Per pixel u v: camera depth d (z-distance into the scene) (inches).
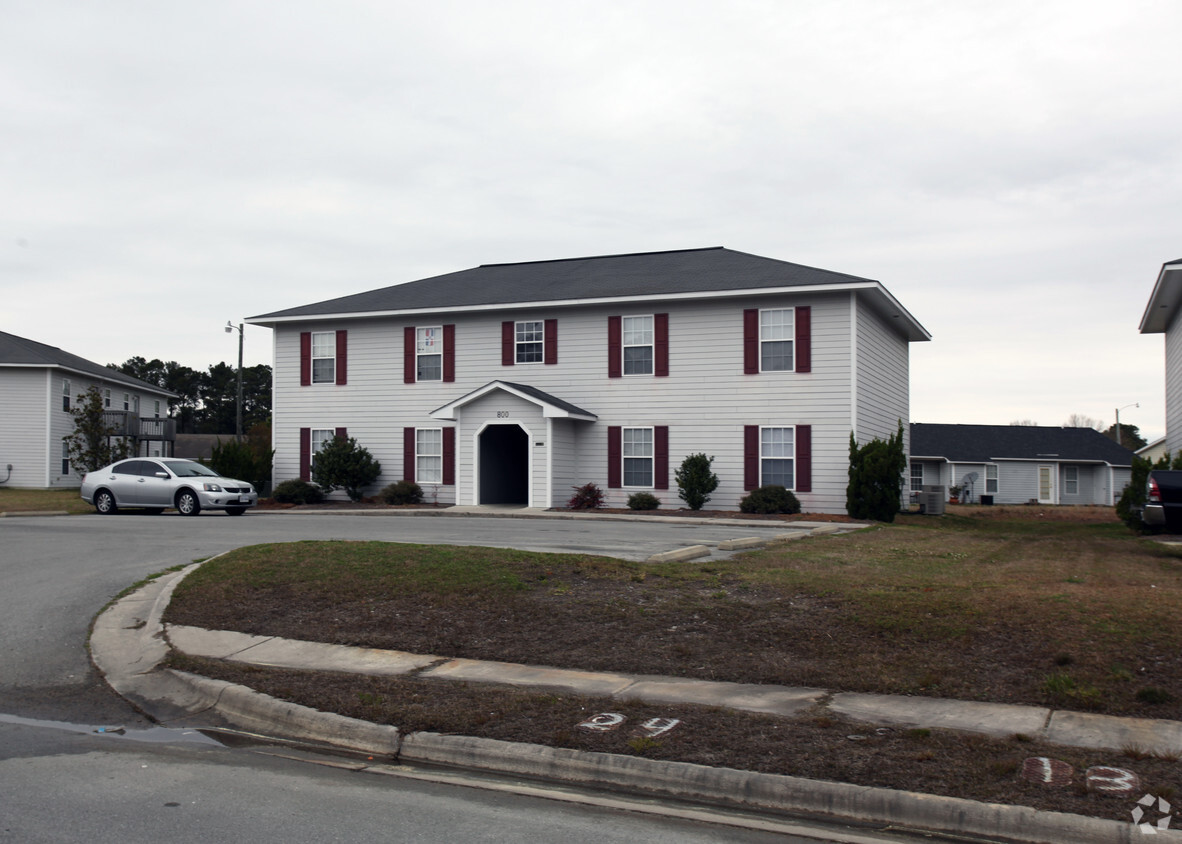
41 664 350.0
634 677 315.0
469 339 1110.4
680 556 522.9
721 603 383.9
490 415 1033.5
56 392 1576.0
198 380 3410.4
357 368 1159.0
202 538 680.4
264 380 3376.0
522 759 246.7
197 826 202.7
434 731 263.4
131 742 269.4
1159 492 658.8
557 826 206.8
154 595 450.9
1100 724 256.7
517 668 328.2
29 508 1064.2
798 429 967.6
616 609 382.3
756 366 987.9
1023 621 332.8
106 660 354.0
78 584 486.0
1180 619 326.3
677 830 205.8
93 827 201.5
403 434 1135.0
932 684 293.3
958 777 221.3
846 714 270.2
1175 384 1083.3
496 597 402.3
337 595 418.6
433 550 500.1
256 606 411.8
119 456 1460.4
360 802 220.7
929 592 386.3
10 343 1612.9
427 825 206.1
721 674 313.4
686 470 987.9
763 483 983.0
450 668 329.4
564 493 1036.5
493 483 1104.8
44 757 253.0
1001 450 1956.2
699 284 1015.6
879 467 899.4
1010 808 202.5
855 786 216.8
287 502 1124.5
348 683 310.8
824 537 679.1
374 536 688.4
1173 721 257.4
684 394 1017.5
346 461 1112.8
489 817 212.1
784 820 213.9
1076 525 1003.9
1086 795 209.0
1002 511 1459.2
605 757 239.1
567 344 1068.5
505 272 1264.8
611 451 1045.8
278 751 263.1
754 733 254.8
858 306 962.7
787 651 328.8
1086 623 326.6
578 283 1120.2
